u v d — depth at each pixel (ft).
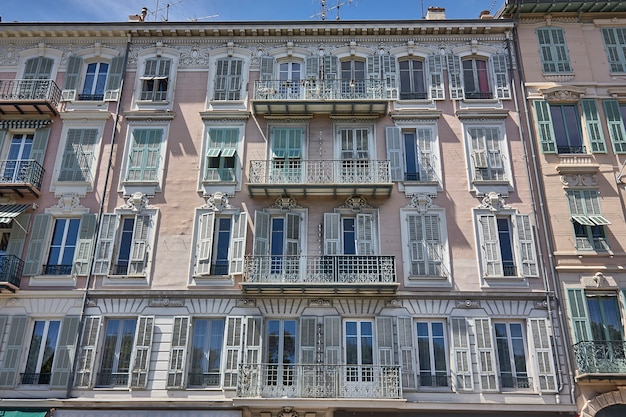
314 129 68.90
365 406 53.47
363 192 64.03
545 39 72.38
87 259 62.49
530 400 55.52
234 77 71.82
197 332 59.98
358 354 58.49
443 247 62.23
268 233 63.36
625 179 64.75
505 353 58.23
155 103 70.54
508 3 72.28
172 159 67.31
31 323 60.90
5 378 57.62
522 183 65.00
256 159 67.21
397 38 73.41
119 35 73.97
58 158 67.87
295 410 55.16
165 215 64.44
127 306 60.54
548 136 66.95
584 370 55.42
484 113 68.44
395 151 66.80
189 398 56.29
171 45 73.97
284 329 60.08
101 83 73.05
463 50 72.49
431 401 55.01
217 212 64.54
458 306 59.52
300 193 64.44
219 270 62.39
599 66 71.00
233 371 57.21
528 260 61.21
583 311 58.70
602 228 62.64
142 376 57.11
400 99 70.49
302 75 72.64
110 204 65.31
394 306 59.67
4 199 65.67
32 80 71.15
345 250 63.67
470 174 65.57
